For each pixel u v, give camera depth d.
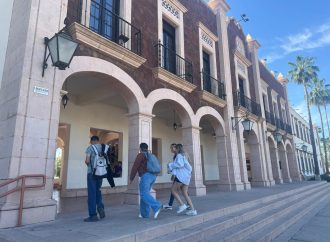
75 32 6.46
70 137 10.15
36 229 4.41
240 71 16.88
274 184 17.62
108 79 7.60
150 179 5.56
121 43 8.12
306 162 34.66
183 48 11.23
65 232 4.16
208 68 13.63
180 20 11.41
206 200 8.42
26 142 5.14
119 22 8.37
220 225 5.49
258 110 18.25
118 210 6.44
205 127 16.77
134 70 8.33
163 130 14.89
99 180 5.41
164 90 9.41
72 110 10.35
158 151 14.59
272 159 19.97
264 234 5.82
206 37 13.55
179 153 6.37
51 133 5.56
